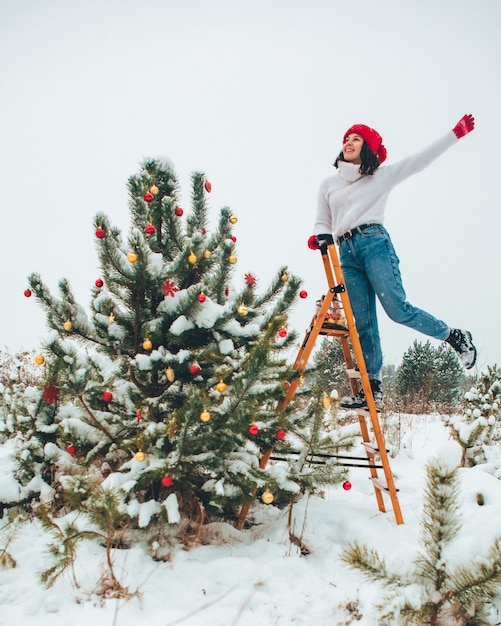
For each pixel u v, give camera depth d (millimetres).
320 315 2574
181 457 2057
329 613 1635
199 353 2404
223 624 1541
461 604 1390
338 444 2615
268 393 2059
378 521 2549
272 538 2271
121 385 2398
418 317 2727
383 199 2914
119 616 1526
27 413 2584
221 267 2639
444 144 2830
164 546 2062
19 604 1612
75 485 1954
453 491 1437
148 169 2637
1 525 2277
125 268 2146
